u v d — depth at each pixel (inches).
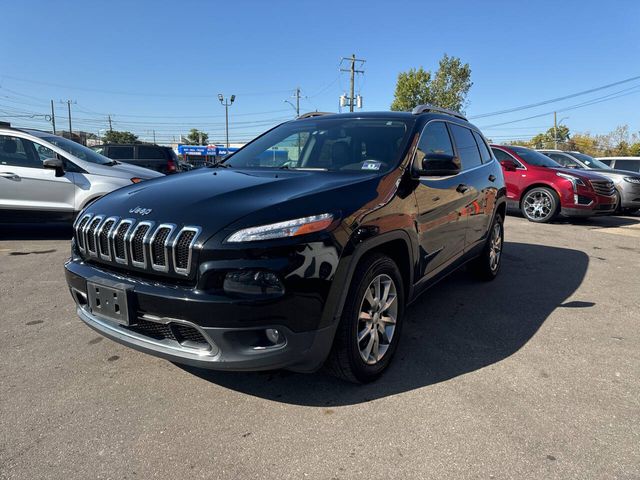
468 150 177.2
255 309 84.8
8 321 148.3
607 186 378.0
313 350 91.8
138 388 107.7
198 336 91.2
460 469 81.0
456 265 161.2
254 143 160.9
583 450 86.4
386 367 115.7
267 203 94.3
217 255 85.7
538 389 108.7
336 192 101.0
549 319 155.9
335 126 148.0
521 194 401.7
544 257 254.2
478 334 141.6
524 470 80.9
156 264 92.5
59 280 193.3
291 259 86.6
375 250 108.0
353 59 1691.7
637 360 125.3
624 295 185.2
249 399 103.2
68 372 115.1
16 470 80.0
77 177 267.9
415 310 162.9
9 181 258.7
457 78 1624.0
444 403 101.9
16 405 100.2
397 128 137.6
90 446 86.7
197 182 114.6
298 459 83.6
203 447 86.7
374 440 89.0
